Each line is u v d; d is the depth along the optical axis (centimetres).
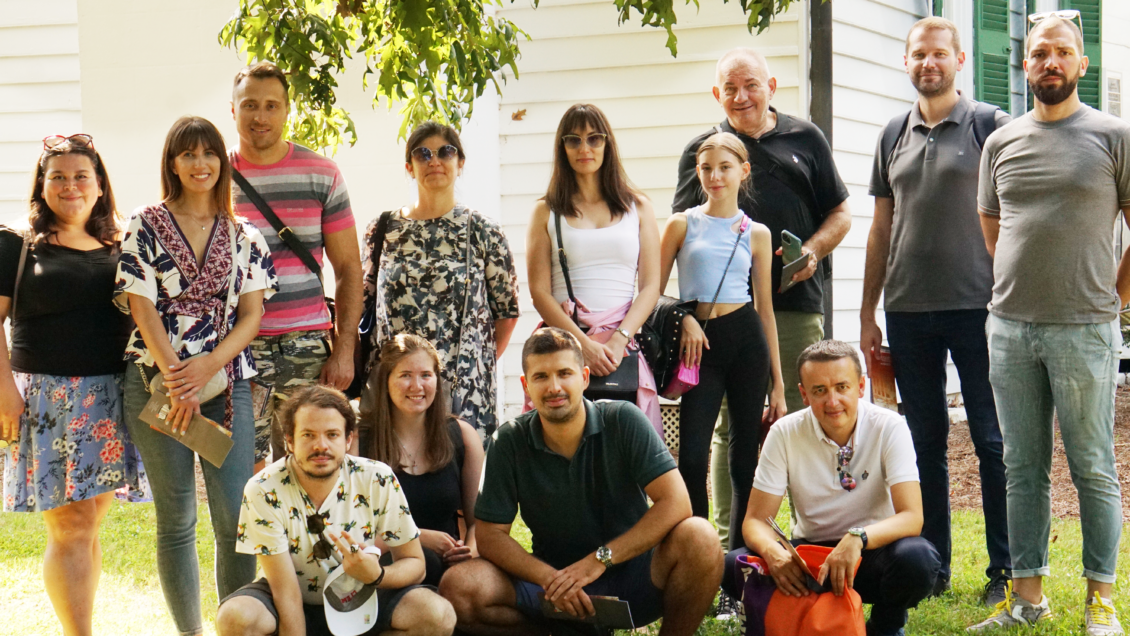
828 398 338
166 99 732
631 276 402
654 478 329
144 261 328
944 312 414
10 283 334
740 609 345
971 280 410
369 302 412
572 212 400
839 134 679
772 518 342
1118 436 700
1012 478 369
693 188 444
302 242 385
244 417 347
